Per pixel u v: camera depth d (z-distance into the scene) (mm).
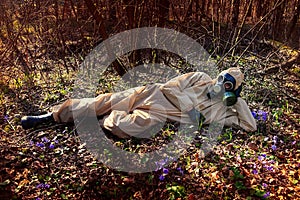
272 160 2352
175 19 3965
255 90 3305
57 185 2166
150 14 3402
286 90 3418
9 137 2596
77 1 3643
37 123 2689
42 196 2098
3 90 3270
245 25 4738
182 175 2219
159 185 2148
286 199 2062
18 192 2117
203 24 4449
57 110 2676
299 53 3859
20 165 2309
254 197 2062
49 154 2406
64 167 2295
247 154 2410
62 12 3771
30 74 3523
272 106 3096
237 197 2062
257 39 4539
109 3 3525
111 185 2168
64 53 3645
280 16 4512
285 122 2830
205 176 2213
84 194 2127
